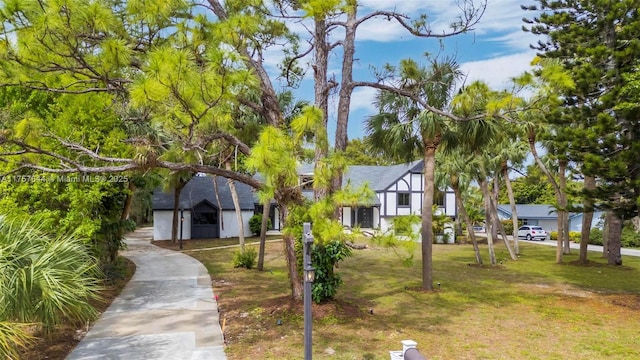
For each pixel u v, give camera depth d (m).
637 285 13.18
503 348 6.96
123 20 7.11
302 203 7.67
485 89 7.89
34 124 6.61
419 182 33.66
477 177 18.08
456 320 8.67
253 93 8.38
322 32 9.10
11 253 5.81
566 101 12.27
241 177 7.71
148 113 6.54
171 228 29.36
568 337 7.61
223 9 8.29
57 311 6.41
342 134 9.62
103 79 6.43
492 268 16.78
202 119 6.30
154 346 6.88
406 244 6.85
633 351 6.86
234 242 27.03
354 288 12.06
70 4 5.54
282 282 12.93
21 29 5.84
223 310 9.32
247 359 6.27
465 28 8.76
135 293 11.29
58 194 10.12
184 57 5.51
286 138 5.97
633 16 12.49
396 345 6.93
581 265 17.95
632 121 10.73
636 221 33.50
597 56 11.87
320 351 6.58
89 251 10.05
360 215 34.56
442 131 11.61
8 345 5.30
